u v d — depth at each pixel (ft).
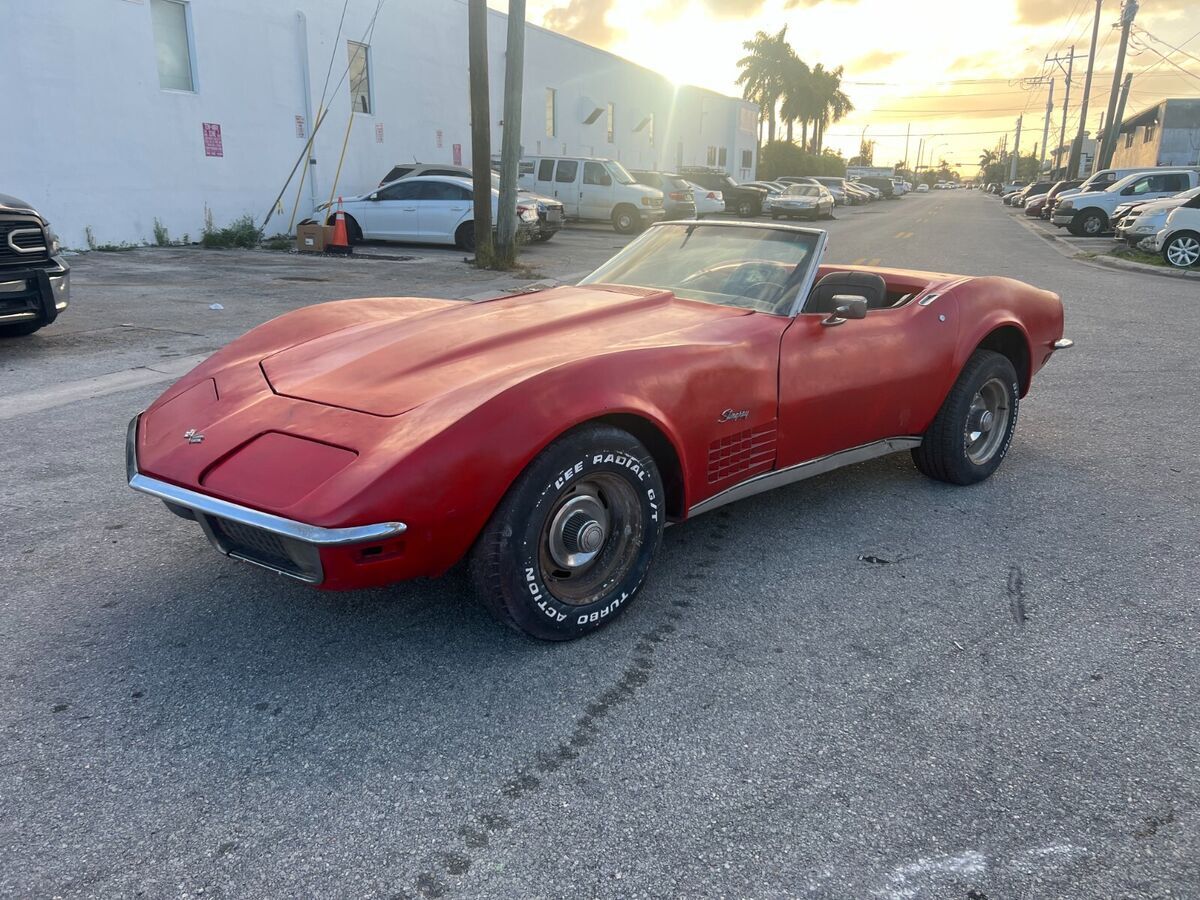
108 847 6.56
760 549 12.20
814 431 11.80
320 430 8.51
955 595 10.93
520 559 8.63
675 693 8.71
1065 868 6.54
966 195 313.32
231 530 8.35
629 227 75.61
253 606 10.29
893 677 9.07
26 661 9.06
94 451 15.65
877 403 12.56
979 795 7.31
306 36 59.21
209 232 54.65
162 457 8.91
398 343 10.29
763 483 11.44
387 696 8.58
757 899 6.19
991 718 8.38
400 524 7.78
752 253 12.74
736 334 10.77
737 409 10.50
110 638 9.55
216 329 27.22
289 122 59.47
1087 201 78.23
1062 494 14.60
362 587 8.07
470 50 44.29
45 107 44.70
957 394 13.93
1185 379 23.09
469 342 10.07
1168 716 8.46
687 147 139.64
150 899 6.08
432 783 7.34
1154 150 164.86
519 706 8.45
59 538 12.05
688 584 11.09
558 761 7.66
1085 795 7.34
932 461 14.43
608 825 6.89
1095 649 9.68
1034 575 11.51
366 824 6.86
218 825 6.81
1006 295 14.75
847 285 12.23
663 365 9.63
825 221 108.68
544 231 60.08
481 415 8.14
